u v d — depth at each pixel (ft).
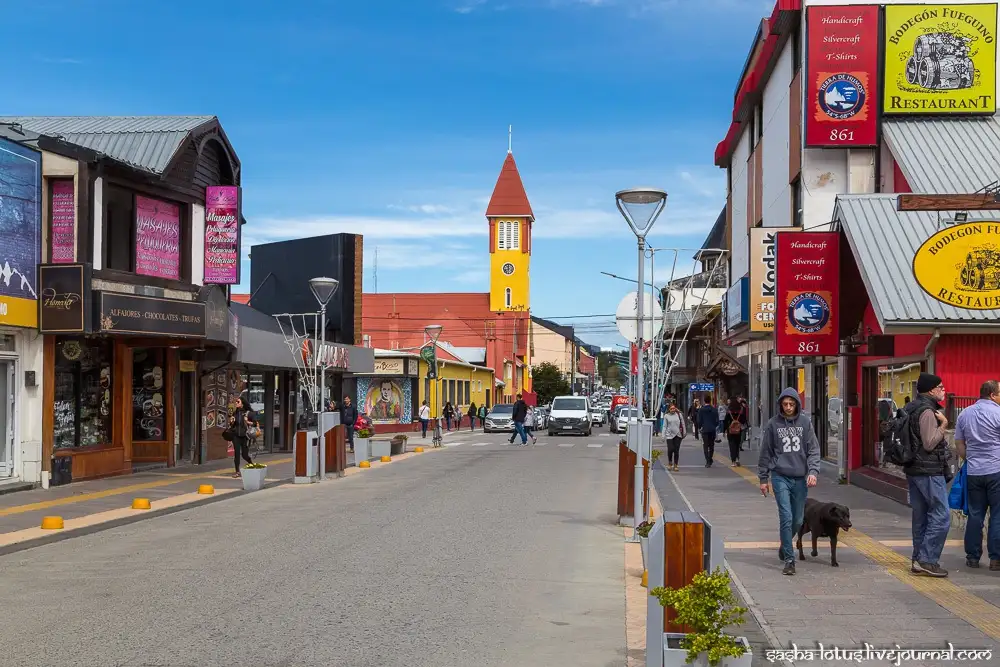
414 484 69.97
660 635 21.62
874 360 64.64
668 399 83.71
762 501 57.67
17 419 62.03
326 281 76.74
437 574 33.94
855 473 66.33
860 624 26.53
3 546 40.86
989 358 50.42
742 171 123.34
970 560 34.76
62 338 67.82
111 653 23.40
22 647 24.00
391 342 330.34
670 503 56.80
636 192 42.78
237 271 80.94
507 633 25.96
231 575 33.60
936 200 48.70
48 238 63.93
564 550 39.73
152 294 71.92
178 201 77.82
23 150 60.80
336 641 24.64
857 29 75.41
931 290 50.31
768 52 95.20
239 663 22.56
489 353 293.84
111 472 72.54
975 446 34.22
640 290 43.65
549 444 134.51
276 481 72.69
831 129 75.41
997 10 74.38
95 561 37.29
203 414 89.71
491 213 347.77
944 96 74.28
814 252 64.28
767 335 92.89
